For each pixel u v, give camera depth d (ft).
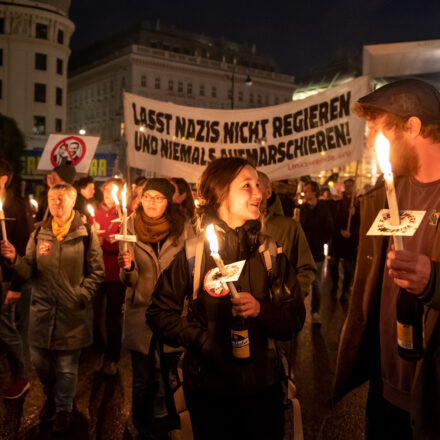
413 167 5.73
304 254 11.66
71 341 11.42
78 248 11.54
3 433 11.46
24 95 172.76
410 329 5.08
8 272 13.14
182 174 20.18
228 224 6.68
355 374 6.58
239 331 5.84
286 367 6.62
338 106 19.21
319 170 19.53
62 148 21.95
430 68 77.36
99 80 258.16
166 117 20.04
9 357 13.25
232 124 20.12
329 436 11.23
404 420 5.85
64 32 180.24
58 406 11.53
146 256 10.66
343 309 23.52
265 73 269.44
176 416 8.02
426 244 5.53
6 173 13.28
